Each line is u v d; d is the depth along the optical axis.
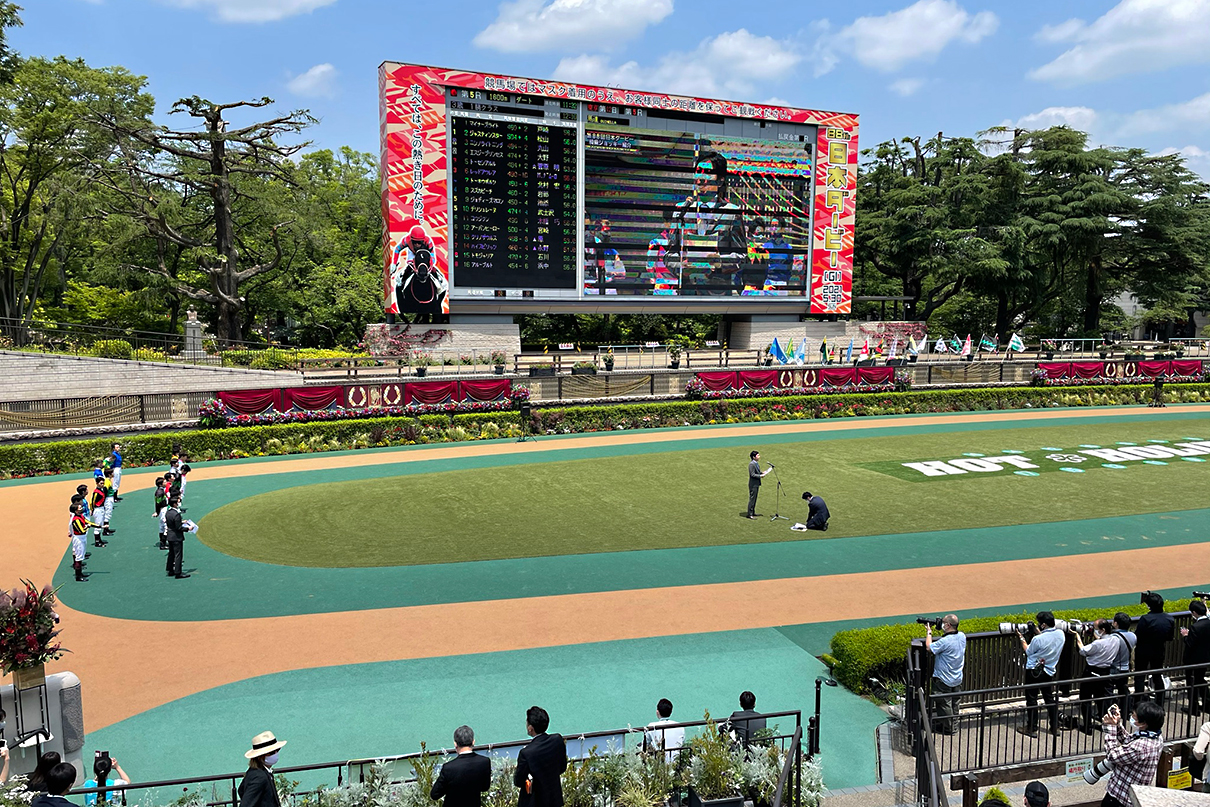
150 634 15.65
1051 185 72.06
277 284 61.47
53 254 56.72
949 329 82.31
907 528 22.97
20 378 35.12
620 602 17.39
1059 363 51.84
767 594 17.86
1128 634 11.31
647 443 37.22
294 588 18.23
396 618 16.48
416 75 44.34
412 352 46.78
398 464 32.28
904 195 67.56
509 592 17.98
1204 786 8.62
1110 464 31.78
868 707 12.84
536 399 41.62
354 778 10.44
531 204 47.72
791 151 53.78
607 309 50.62
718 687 13.38
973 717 11.30
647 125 49.88
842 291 56.59
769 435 39.56
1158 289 71.94
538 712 7.63
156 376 38.16
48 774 6.95
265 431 34.66
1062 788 10.16
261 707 12.64
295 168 57.31
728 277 53.28
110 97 49.34
